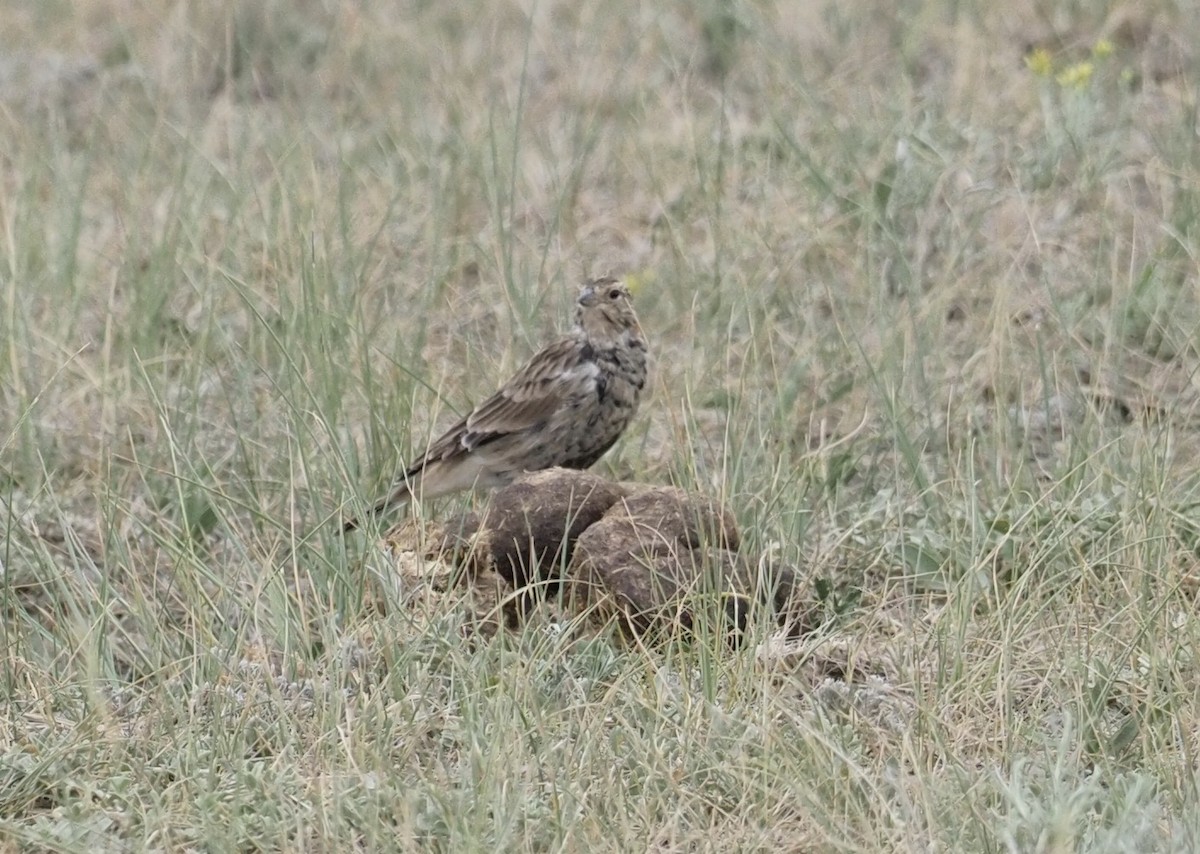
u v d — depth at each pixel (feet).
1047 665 48.62
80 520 61.41
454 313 70.79
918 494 57.47
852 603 54.34
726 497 56.54
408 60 100.12
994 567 52.65
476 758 43.29
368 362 62.34
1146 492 55.57
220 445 64.69
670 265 76.59
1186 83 84.33
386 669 49.32
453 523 55.21
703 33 101.24
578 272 77.00
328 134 92.94
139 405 65.77
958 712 47.01
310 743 45.93
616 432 61.52
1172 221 73.87
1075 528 53.01
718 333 69.77
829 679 48.88
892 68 94.84
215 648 50.39
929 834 40.34
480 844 40.40
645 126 88.79
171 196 81.20
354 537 56.85
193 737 45.37
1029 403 65.46
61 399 67.26
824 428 62.75
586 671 49.47
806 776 42.96
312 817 42.06
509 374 66.03
